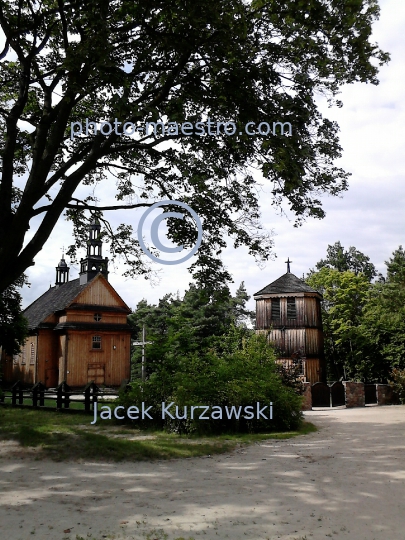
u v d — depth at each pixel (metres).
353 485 7.98
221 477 8.71
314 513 6.54
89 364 43.50
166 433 13.80
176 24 12.48
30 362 46.84
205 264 15.59
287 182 12.52
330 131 14.21
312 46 12.52
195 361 15.24
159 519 6.32
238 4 11.59
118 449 10.97
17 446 11.36
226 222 15.44
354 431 14.74
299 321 38.84
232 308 61.50
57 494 7.57
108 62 11.30
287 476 8.70
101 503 7.06
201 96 13.31
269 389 14.85
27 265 12.45
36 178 12.74
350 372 45.50
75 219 18.50
